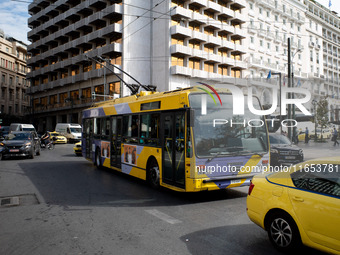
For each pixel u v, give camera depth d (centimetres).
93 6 3969
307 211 350
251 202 432
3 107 6247
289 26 3875
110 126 1103
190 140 641
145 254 396
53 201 693
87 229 498
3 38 6278
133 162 911
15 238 458
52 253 401
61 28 4731
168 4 3453
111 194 764
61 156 1791
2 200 703
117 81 3644
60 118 4884
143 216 570
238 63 3881
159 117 776
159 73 3566
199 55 3588
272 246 416
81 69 4281
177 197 729
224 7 3856
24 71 7081
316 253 381
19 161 1509
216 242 435
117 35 3644
